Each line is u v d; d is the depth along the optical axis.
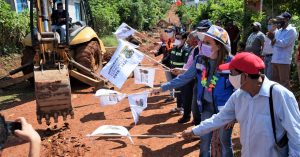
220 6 15.62
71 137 5.79
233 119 3.09
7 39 13.22
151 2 35.53
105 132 4.02
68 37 8.30
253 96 2.74
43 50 6.40
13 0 15.39
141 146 5.34
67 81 5.51
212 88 3.81
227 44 3.72
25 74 9.60
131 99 5.46
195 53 5.11
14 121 1.67
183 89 6.05
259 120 2.70
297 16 11.23
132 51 5.45
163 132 5.90
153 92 4.47
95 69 9.88
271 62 7.05
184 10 36.09
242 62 2.68
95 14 22.38
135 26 30.97
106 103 5.73
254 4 12.70
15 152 5.28
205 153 4.18
